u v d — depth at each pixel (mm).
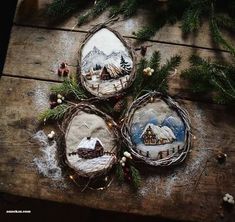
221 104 572
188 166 547
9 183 534
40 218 700
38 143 545
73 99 561
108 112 554
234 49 565
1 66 734
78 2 600
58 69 572
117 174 535
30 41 586
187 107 568
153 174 541
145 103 557
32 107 559
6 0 750
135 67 568
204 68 561
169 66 565
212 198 539
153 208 533
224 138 560
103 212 709
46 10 600
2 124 551
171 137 546
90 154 532
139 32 585
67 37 588
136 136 544
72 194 532
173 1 596
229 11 606
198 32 600
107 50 572
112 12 595
